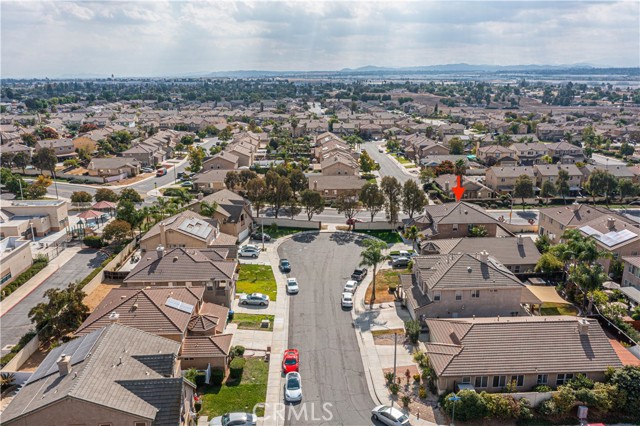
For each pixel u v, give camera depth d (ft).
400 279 218.79
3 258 231.09
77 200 364.58
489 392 149.48
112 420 112.06
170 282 200.64
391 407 144.25
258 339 186.80
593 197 398.83
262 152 619.26
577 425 141.49
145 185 452.35
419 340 186.29
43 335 181.47
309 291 230.27
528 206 390.63
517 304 196.54
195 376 153.07
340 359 174.60
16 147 529.45
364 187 322.34
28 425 110.52
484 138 646.33
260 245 292.81
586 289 205.87
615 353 154.20
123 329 140.15
